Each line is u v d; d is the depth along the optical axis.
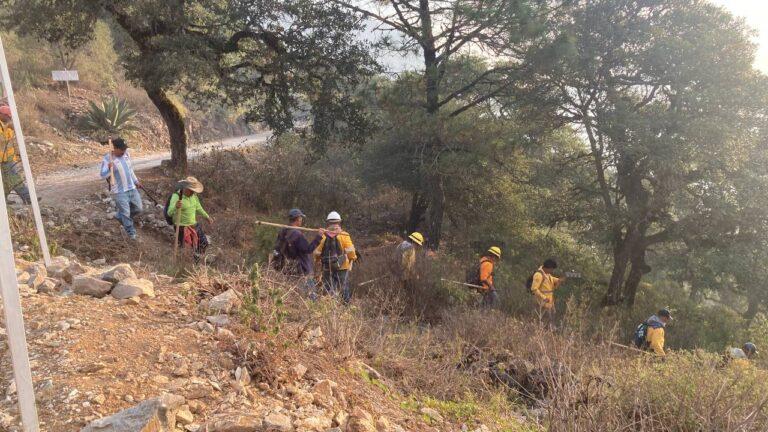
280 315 3.81
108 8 12.21
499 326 6.60
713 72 12.99
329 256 6.91
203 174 15.01
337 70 14.28
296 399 3.01
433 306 8.61
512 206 19.11
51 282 3.92
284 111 14.65
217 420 2.54
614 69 14.66
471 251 17.84
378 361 4.57
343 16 13.41
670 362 5.12
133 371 2.80
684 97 13.18
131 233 8.09
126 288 3.89
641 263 17.00
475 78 15.80
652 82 14.38
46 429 2.25
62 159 15.71
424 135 14.80
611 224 15.18
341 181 19.58
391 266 8.95
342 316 4.70
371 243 16.50
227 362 3.11
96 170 14.28
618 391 4.23
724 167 13.53
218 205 13.84
